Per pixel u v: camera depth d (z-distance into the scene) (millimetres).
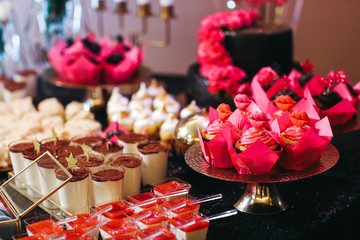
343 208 2062
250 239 1836
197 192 2180
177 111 2879
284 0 3236
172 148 2398
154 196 1933
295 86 2430
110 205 1764
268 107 2176
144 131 2459
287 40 2809
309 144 1781
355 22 3688
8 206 1940
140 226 1805
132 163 2061
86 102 3373
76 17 4215
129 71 3129
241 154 1761
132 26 4277
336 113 2232
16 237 1716
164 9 3381
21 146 2227
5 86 3416
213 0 3934
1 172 2369
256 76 2463
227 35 2754
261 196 2016
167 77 4145
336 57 3822
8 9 3768
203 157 1987
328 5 3711
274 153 1736
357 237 2207
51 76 3244
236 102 2035
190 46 4156
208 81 2855
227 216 1941
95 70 3064
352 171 2393
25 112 2982
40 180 2000
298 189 2211
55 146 2217
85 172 1941
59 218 1832
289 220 1959
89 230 1666
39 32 4270
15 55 4332
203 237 1771
